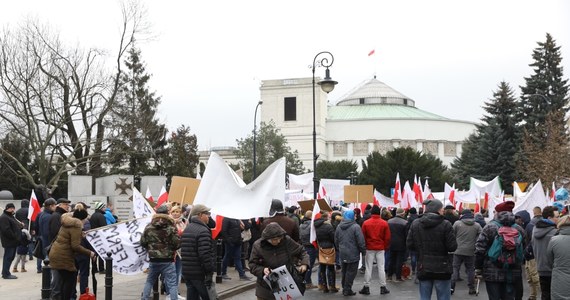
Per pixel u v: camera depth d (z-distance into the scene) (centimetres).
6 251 1606
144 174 5088
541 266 1034
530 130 5572
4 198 2819
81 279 1193
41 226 1303
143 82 5559
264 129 7000
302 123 12288
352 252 1398
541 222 1037
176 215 1227
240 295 1420
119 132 3950
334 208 2356
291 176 3064
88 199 3102
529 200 1727
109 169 5422
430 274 975
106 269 1048
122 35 3956
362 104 14400
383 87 14750
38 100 3694
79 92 3744
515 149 5784
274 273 797
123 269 1122
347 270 1412
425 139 13150
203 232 923
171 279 1030
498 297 993
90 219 1474
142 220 1144
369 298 1388
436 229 974
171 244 1029
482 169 6009
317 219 1483
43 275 1066
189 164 5659
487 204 2558
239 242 1608
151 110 5316
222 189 1052
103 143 3994
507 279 980
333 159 13088
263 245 820
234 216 1038
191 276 923
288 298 804
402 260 1680
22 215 2027
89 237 1109
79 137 3853
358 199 2281
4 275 1603
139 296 1301
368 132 13038
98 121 3844
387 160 8119
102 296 1295
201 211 942
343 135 13125
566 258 837
